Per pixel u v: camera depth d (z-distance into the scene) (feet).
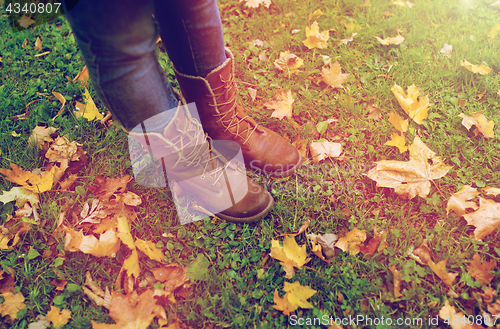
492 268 4.53
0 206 5.16
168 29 3.64
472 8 7.47
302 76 6.56
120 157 5.72
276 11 7.62
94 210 5.12
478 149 5.64
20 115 6.10
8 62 6.75
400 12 7.47
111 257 4.77
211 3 3.44
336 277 4.60
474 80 6.38
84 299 4.49
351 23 7.00
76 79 6.49
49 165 5.52
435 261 4.69
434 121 5.92
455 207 4.94
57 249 4.83
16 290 4.50
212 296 4.55
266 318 4.37
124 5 2.62
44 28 7.22
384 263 4.68
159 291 4.35
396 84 6.34
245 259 4.78
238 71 6.68
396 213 5.06
